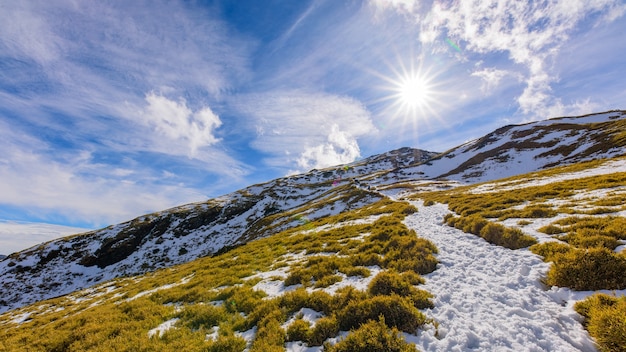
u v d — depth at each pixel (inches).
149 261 3319.4
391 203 1656.0
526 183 1489.9
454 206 1091.3
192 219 4372.5
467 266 456.8
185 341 337.7
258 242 1169.4
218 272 727.7
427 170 4630.9
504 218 717.9
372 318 303.1
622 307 249.1
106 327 420.8
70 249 3681.1
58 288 2940.5
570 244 433.7
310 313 362.6
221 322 384.2
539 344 251.8
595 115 4079.7
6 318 1122.7
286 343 306.5
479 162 3681.1
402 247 579.8
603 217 523.8
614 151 1964.8
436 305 334.3
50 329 503.2
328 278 474.6
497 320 291.6
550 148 3004.4
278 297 419.2
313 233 1064.8
